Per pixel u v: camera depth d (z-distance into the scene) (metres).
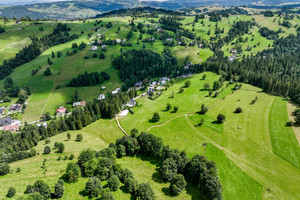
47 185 55.72
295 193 63.47
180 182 61.75
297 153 80.00
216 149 86.56
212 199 57.66
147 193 56.00
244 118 109.88
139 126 112.62
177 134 100.88
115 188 59.19
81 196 56.53
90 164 64.31
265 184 67.31
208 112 120.62
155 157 82.25
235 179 69.56
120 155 81.44
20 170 70.31
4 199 52.94
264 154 81.88
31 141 99.12
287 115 108.50
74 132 114.44
